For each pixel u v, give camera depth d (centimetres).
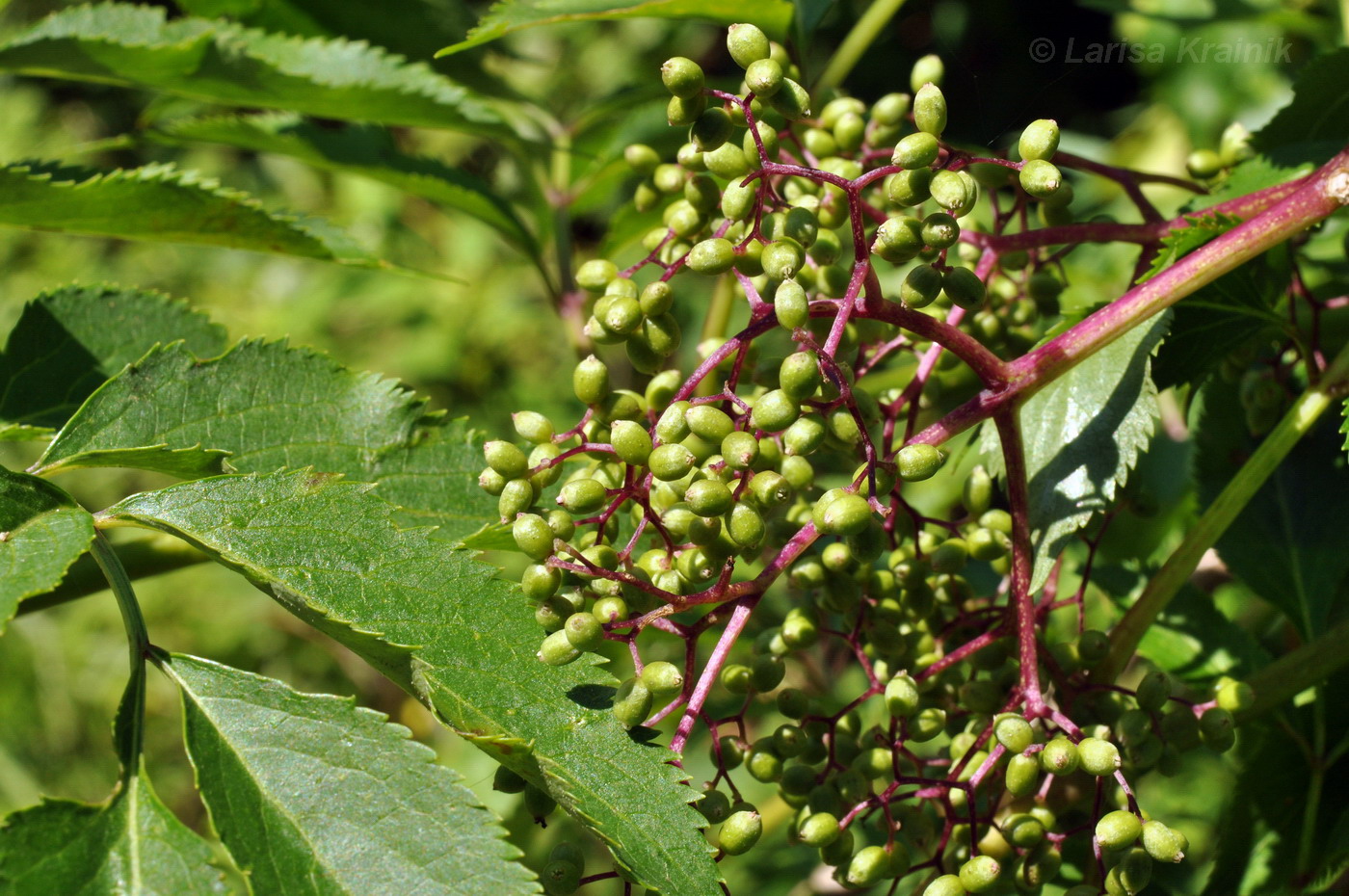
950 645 72
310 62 78
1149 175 73
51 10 198
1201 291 71
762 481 66
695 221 69
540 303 206
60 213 73
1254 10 88
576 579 67
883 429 71
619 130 82
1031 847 68
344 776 65
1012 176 71
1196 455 75
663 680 66
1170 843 67
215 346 73
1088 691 70
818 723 70
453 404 198
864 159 72
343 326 204
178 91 77
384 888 64
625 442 67
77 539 66
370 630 66
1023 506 68
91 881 64
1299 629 74
